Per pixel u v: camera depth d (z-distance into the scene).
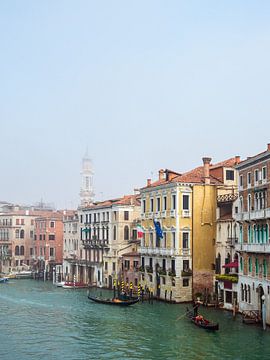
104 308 49.16
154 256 56.88
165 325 39.16
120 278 66.62
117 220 68.75
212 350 30.81
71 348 32.38
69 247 84.56
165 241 54.53
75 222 82.88
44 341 34.53
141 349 31.64
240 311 42.94
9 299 57.75
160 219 55.88
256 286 39.22
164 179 61.16
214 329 36.12
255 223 40.03
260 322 38.00
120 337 35.25
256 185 40.25
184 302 51.50
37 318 43.84
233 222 48.50
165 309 47.50
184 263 51.84
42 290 68.38
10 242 101.31
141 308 48.41
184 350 31.08
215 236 51.91
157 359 29.27
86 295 61.50
